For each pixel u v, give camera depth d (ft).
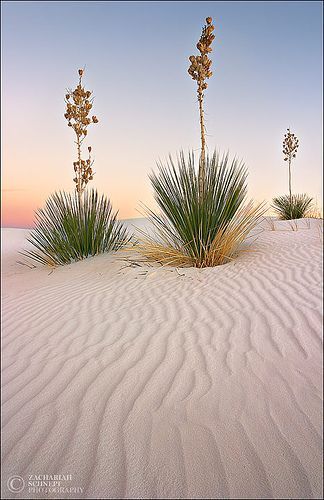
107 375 7.98
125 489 5.00
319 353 7.89
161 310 11.81
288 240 19.97
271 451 5.42
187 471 5.19
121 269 18.69
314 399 6.44
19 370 8.83
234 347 8.54
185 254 18.01
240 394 6.75
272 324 9.46
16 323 12.68
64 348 9.78
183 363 8.09
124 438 5.93
